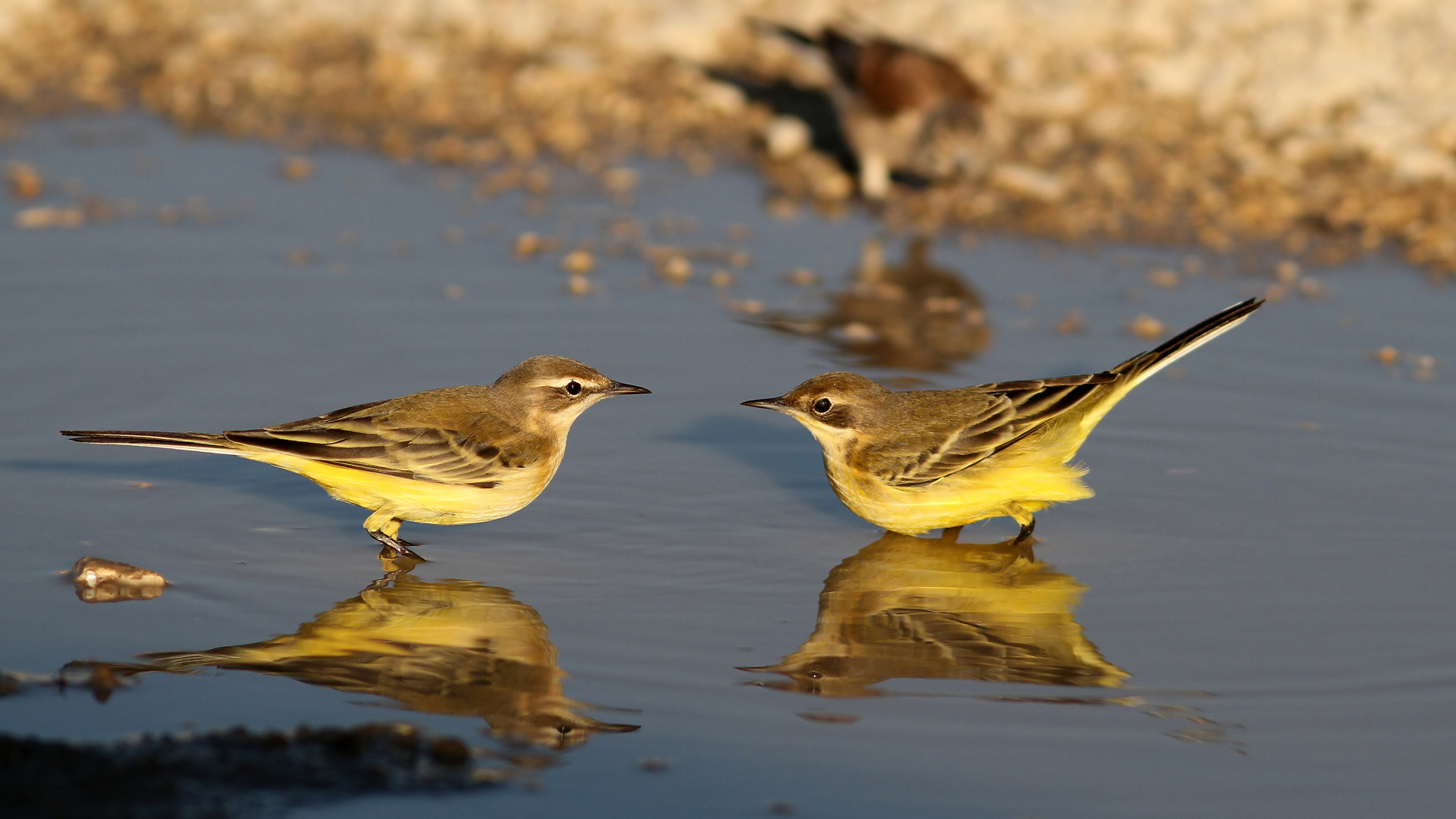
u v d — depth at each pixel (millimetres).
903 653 10688
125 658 10438
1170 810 8617
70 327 17000
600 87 26719
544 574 11984
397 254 19969
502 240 20734
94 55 28656
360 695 10000
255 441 11922
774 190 23328
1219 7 26312
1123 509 13219
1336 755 9203
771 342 17266
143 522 12773
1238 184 22375
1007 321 17953
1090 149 23672
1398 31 25016
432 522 12805
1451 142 22594
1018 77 25531
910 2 27781
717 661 10523
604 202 22531
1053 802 8711
